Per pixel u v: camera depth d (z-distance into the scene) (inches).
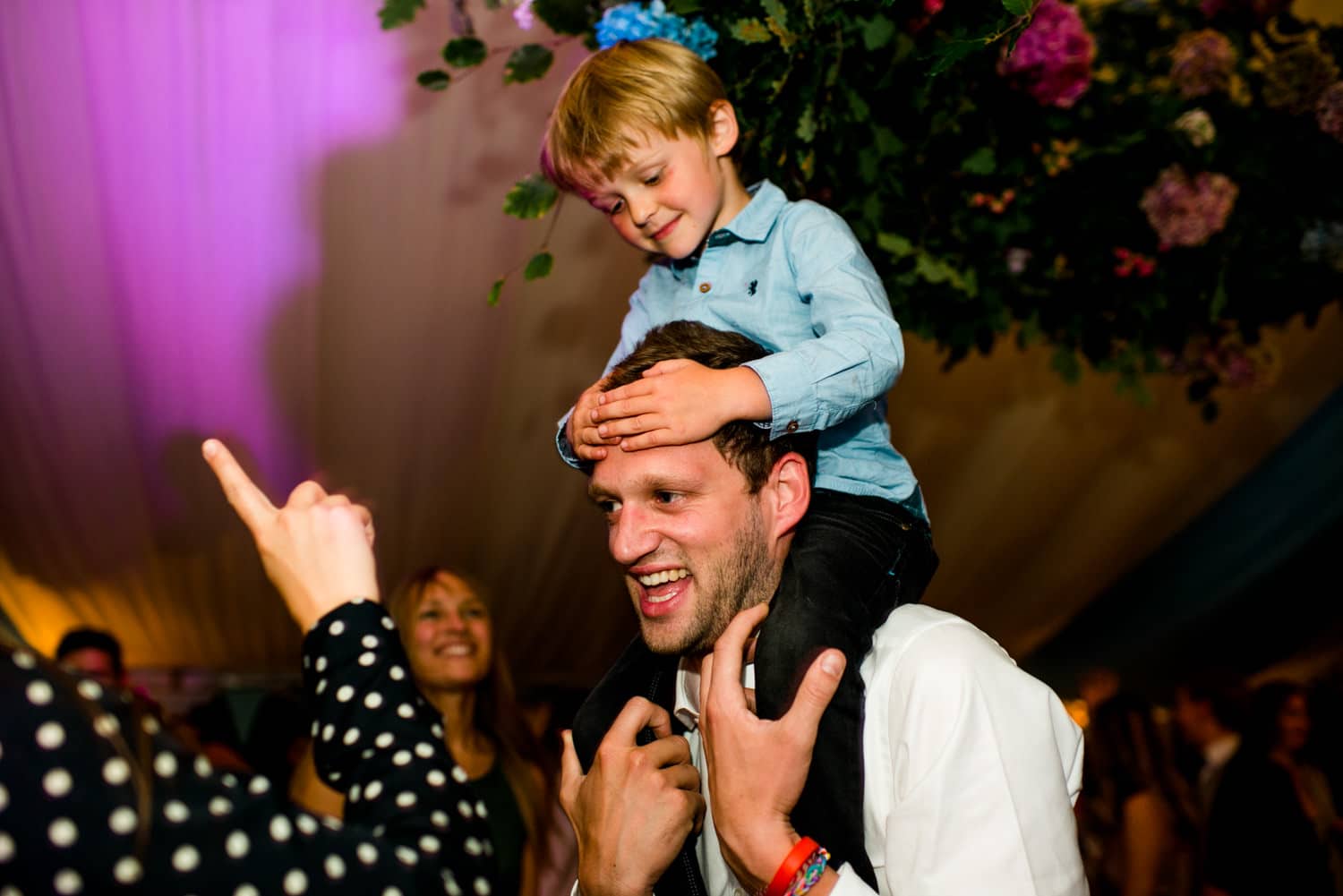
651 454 49.1
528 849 95.3
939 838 45.2
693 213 64.8
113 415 250.4
